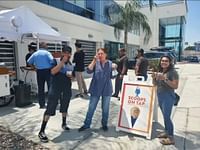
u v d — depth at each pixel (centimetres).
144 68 655
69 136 435
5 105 656
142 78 463
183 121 523
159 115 569
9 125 490
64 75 430
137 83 453
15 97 647
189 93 866
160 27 3847
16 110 609
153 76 406
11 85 677
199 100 741
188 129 471
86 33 1795
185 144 400
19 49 1080
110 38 2247
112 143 405
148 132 423
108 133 451
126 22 1966
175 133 449
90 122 467
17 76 948
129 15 1953
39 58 604
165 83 390
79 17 1681
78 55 759
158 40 3778
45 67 608
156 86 429
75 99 746
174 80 385
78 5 1706
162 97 400
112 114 580
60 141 412
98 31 1998
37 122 509
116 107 649
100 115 569
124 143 405
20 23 738
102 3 2120
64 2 1526
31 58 613
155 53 1741
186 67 2203
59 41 871
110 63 457
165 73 395
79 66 763
